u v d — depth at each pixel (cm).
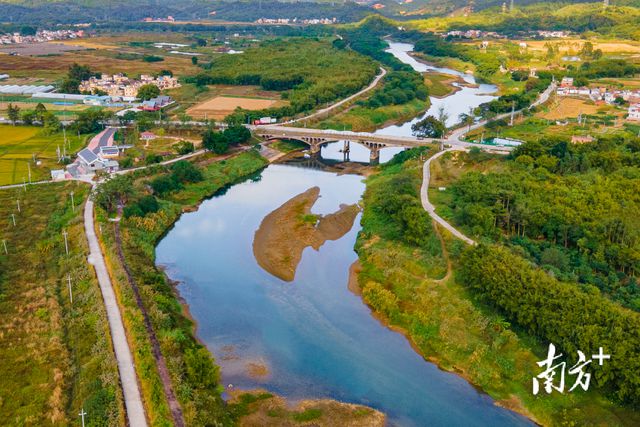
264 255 19025
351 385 12862
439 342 14088
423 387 12812
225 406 11981
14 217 19825
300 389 12700
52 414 10919
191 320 15238
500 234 18575
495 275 14775
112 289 15250
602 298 13675
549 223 18400
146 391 11306
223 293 16688
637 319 12356
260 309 15888
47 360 12544
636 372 11362
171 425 10456
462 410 12094
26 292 15312
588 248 17188
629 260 16112
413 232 18675
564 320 12825
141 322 13600
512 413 11988
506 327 14038
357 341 14488
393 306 15538
